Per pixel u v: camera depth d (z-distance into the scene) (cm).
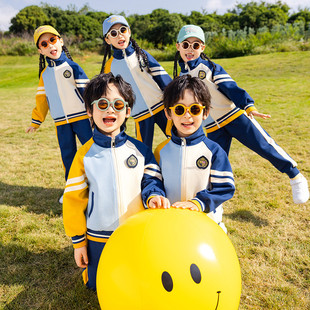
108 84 207
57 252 315
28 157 598
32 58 3167
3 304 252
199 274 153
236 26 5650
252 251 305
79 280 273
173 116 213
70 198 214
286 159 330
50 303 250
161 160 225
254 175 474
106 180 209
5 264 300
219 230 181
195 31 322
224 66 1819
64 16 5809
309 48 2167
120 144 215
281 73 1501
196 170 216
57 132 403
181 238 161
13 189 459
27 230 354
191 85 207
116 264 163
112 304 164
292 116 791
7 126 856
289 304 243
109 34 339
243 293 255
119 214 212
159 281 151
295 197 342
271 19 5600
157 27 5081
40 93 409
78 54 3416
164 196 208
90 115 218
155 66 357
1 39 3881
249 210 378
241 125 328
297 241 316
